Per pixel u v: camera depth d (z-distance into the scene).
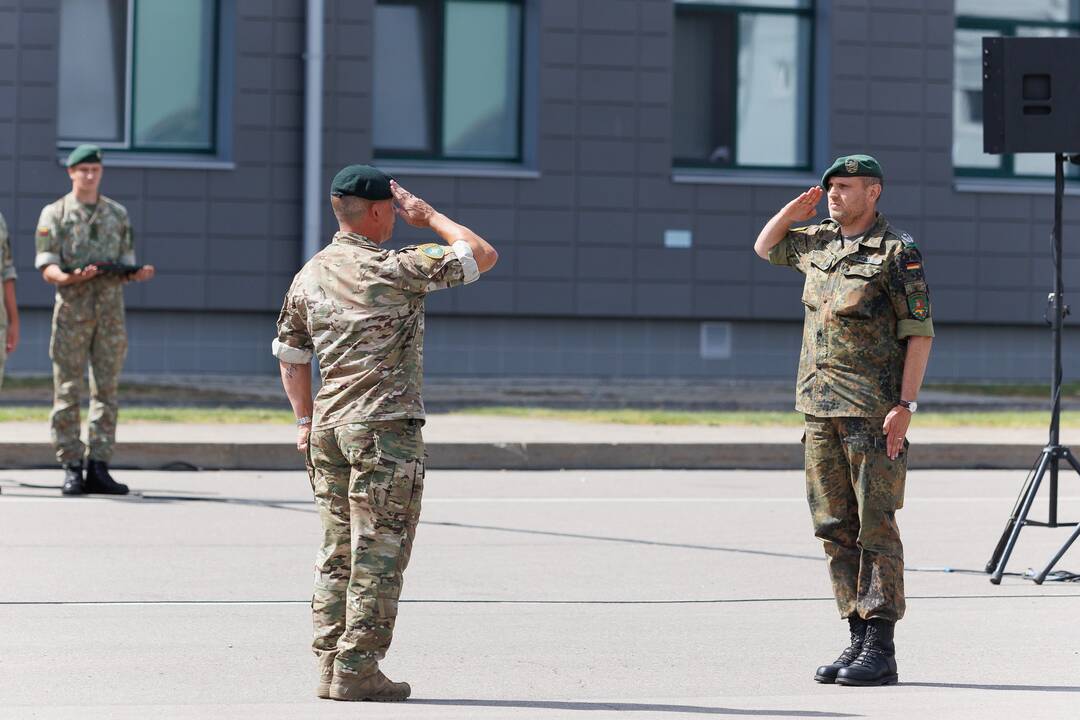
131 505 28.64
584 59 53.66
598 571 22.84
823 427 16.06
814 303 16.05
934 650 17.89
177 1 52.56
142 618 18.95
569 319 53.81
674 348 54.53
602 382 53.53
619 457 36.88
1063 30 58.12
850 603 16.23
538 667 16.72
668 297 54.19
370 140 52.31
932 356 56.47
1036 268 56.72
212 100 52.81
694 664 16.98
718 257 54.50
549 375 53.69
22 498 29.31
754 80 56.34
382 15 53.72
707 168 56.12
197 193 51.50
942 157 56.16
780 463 37.56
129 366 51.34
